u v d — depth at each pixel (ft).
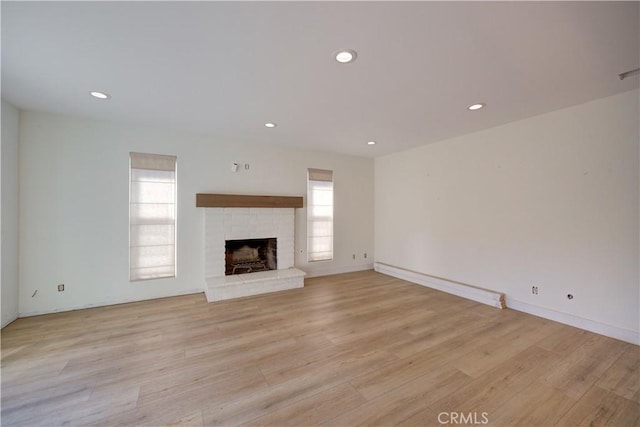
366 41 6.13
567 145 10.05
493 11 5.15
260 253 16.40
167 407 5.85
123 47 6.37
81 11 5.13
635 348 8.34
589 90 8.59
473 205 13.35
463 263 13.87
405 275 16.71
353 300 12.96
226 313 11.20
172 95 9.05
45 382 6.66
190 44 6.27
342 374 7.07
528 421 5.53
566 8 5.08
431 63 7.04
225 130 12.96
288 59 6.88
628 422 5.51
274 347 8.45
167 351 8.17
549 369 7.29
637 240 8.58
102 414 5.64
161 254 12.96
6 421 5.43
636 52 6.48
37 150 10.66
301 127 12.43
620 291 8.91
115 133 11.96
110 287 11.96
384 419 5.56
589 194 9.53
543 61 6.91
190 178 13.52
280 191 16.03
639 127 8.47
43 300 10.82
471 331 9.59
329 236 18.01
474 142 13.26
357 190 19.15
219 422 5.46
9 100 9.48
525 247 11.34
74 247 11.30
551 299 10.57
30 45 6.24
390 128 12.55
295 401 6.06
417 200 16.49
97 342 8.69
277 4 4.98
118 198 12.03
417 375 7.04
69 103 9.76
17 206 10.28
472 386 6.61
